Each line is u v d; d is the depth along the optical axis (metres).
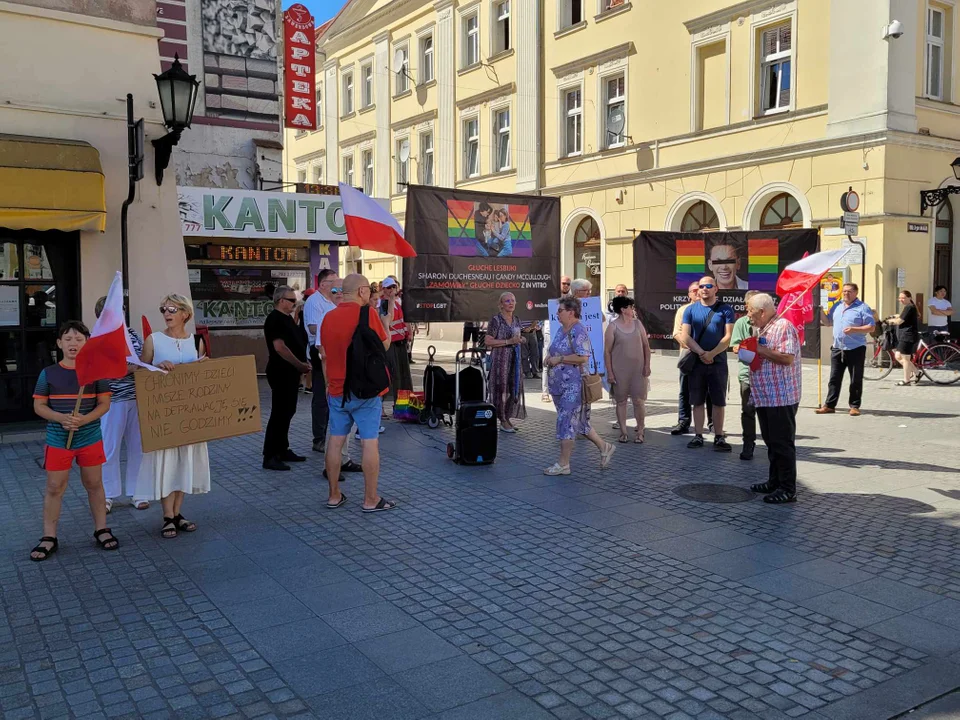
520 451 8.72
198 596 4.68
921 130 17.00
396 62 31.70
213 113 14.75
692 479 7.41
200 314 15.09
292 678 3.70
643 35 21.53
